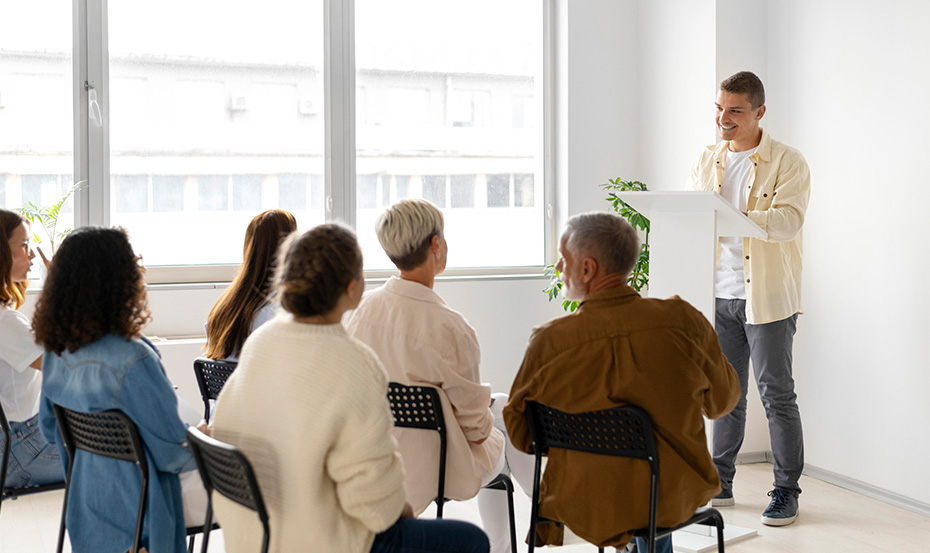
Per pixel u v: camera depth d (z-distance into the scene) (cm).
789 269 357
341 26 479
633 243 213
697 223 303
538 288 507
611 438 206
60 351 212
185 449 217
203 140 462
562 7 505
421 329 234
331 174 480
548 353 209
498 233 518
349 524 169
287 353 168
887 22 373
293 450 163
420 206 240
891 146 373
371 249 492
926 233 358
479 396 238
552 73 516
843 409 404
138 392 209
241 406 172
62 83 438
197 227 463
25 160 434
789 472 357
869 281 386
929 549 325
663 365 202
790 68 430
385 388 170
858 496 392
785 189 339
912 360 366
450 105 505
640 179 513
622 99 510
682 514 211
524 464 287
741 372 372
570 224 216
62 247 213
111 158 447
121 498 217
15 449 261
